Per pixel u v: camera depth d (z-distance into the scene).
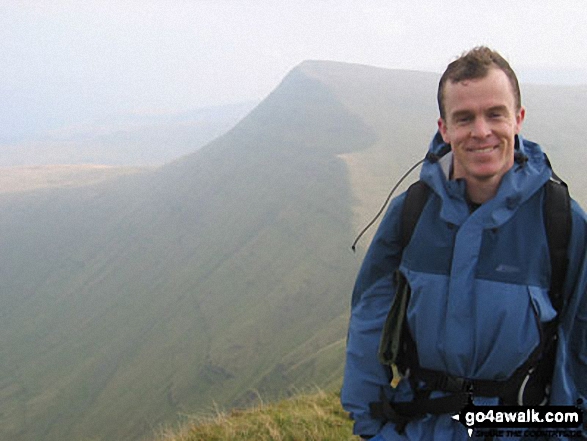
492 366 2.43
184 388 105.06
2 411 119.69
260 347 109.19
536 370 2.53
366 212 143.00
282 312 118.00
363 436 2.88
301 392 9.31
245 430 5.93
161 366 118.12
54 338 152.38
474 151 2.43
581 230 2.42
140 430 96.50
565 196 2.45
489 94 2.39
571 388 2.53
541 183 2.42
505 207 2.42
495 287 2.42
